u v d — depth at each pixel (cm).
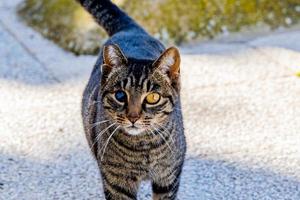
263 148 472
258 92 555
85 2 477
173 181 373
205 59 613
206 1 666
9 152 470
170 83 353
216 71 591
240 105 534
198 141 482
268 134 491
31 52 640
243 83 571
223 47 637
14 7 756
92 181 436
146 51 399
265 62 606
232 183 434
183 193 423
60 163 457
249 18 670
